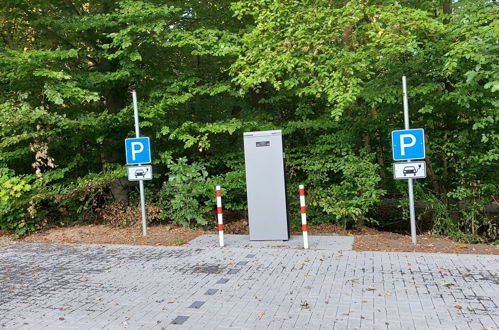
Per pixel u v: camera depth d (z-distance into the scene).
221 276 5.78
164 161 10.56
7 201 9.30
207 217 10.74
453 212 9.95
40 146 10.05
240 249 7.30
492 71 7.12
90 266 6.57
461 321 4.05
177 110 11.44
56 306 4.87
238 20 11.41
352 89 8.03
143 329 4.15
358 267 5.96
